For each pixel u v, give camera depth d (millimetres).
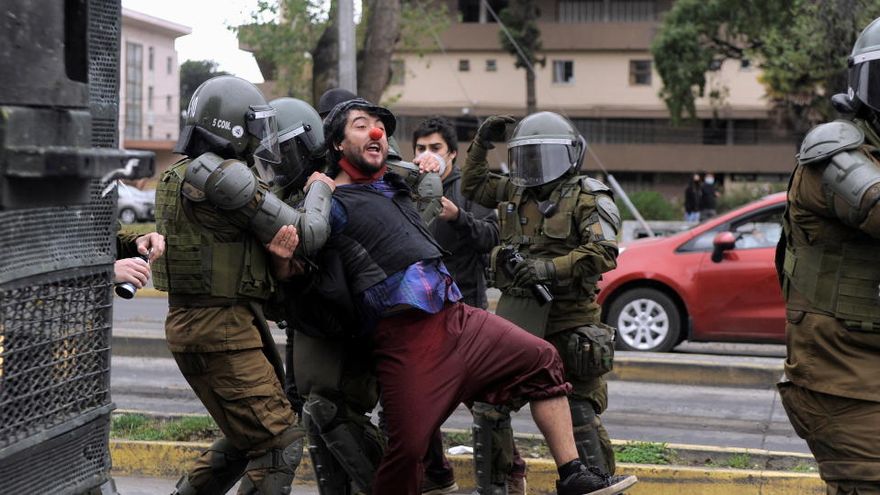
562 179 5504
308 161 5125
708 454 6586
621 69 52969
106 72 3338
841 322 4082
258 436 4527
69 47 2889
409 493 4449
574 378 5352
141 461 6543
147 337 10938
